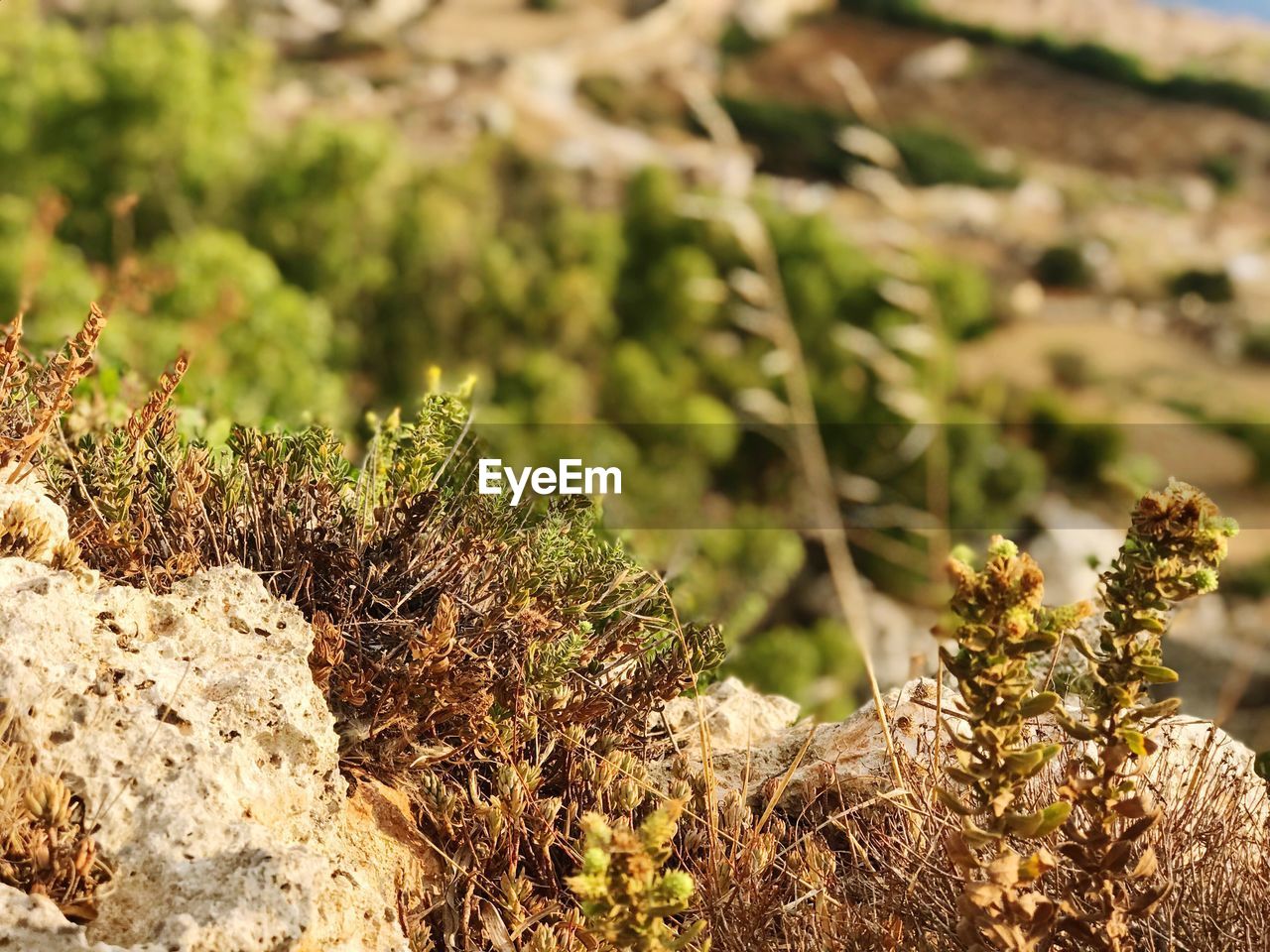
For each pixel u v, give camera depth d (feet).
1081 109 159.12
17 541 6.20
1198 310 98.84
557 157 95.09
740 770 7.81
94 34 130.72
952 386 52.13
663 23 173.68
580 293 59.41
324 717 5.98
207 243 40.91
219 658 6.05
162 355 22.61
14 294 34.58
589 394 53.21
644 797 6.91
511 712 6.73
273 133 65.77
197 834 5.13
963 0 182.60
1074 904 5.57
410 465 7.32
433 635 6.24
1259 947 5.60
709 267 56.54
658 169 63.41
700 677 8.47
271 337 39.99
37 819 4.93
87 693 5.40
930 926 5.93
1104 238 111.86
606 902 4.67
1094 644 7.93
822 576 38.96
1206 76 163.73
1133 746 5.12
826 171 120.16
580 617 7.14
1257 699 26.50
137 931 4.87
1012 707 4.90
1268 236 125.80
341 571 6.90
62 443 7.23
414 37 152.05
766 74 163.53
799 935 6.06
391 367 60.29
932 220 110.42
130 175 58.54
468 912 5.96
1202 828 6.27
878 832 6.79
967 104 160.86
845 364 50.19
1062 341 89.56
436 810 6.49
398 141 77.66
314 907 4.99
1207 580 5.04
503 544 7.32
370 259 60.03
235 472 7.11
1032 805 6.36
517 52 150.71
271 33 145.89
